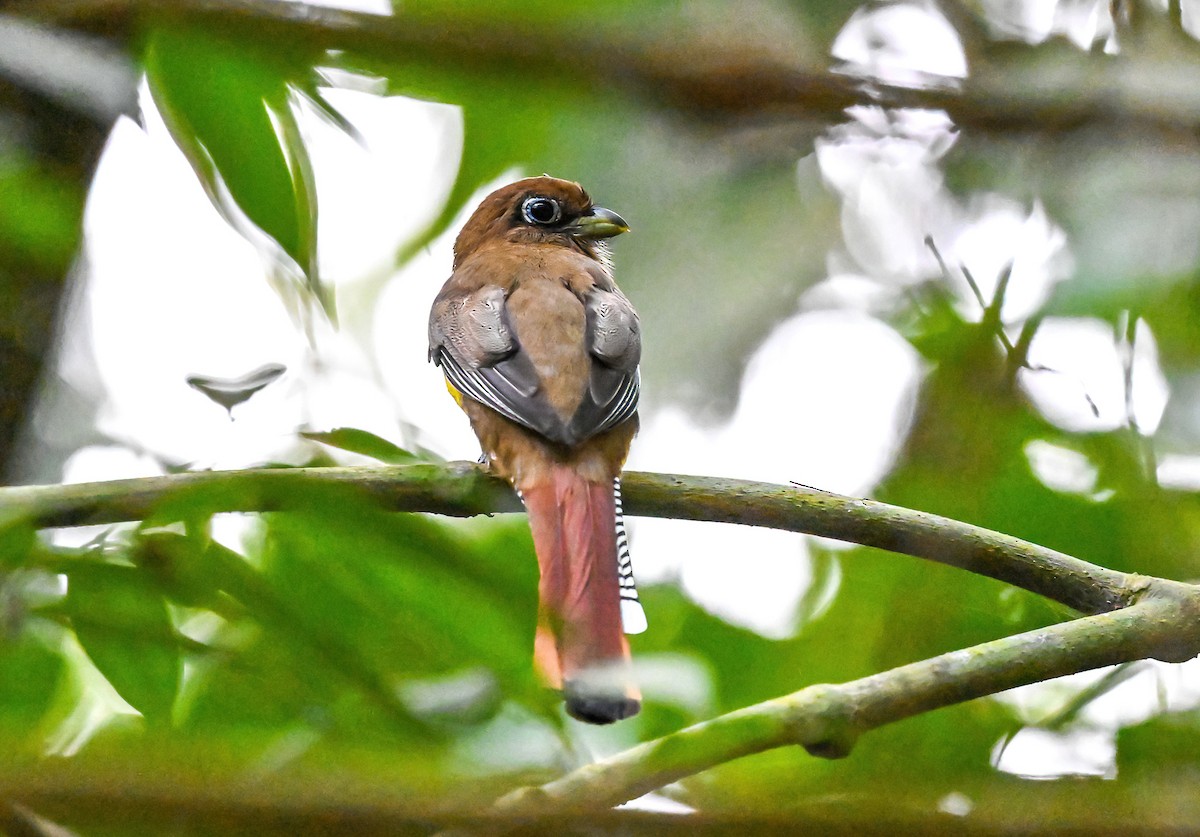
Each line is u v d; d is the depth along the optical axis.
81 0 6.89
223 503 6.25
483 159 10.65
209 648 6.35
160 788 5.87
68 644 6.86
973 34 10.39
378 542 6.23
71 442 12.06
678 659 8.30
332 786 6.00
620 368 11.05
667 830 6.42
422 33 7.40
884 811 6.92
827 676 11.56
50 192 8.17
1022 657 8.36
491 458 10.36
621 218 10.98
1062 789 8.32
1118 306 10.36
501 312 11.55
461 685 6.17
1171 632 8.70
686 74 8.11
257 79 7.42
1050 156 10.33
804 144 10.45
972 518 12.46
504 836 6.25
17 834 6.06
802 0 8.92
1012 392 12.83
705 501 9.99
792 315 11.80
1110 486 12.34
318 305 9.93
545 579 9.67
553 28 7.60
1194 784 9.62
